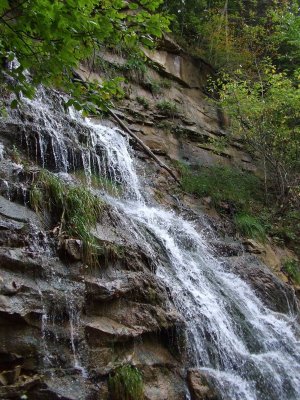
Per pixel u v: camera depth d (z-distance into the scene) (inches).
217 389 207.5
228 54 597.9
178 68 550.6
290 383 249.8
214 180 446.6
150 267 242.4
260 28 621.0
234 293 291.0
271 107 456.8
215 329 244.4
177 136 477.1
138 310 209.2
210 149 500.4
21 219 204.1
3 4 151.6
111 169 339.9
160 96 498.6
